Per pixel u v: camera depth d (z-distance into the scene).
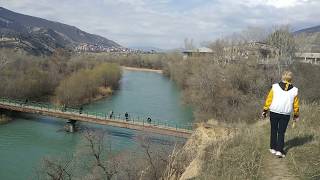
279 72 67.50
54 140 52.94
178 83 106.12
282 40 77.19
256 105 52.88
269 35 85.81
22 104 73.12
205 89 69.44
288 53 76.19
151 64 185.00
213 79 69.88
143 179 22.64
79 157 39.16
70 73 110.94
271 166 9.39
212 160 11.35
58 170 33.28
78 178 31.95
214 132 24.08
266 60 83.44
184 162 16.30
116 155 36.00
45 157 41.19
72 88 84.31
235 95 63.41
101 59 172.25
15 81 86.56
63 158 40.44
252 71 71.69
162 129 51.59
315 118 14.62
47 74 99.00
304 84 56.09
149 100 86.06
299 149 10.23
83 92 85.88
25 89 86.69
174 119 64.31
